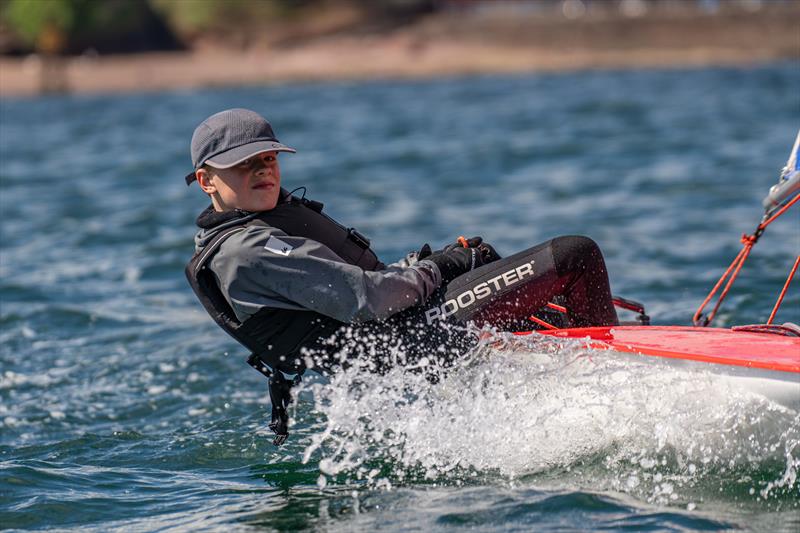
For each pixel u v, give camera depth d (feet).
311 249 47.03
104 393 70.44
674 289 90.07
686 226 120.67
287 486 51.34
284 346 49.08
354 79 606.96
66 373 75.56
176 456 57.41
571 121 274.77
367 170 192.13
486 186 164.66
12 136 318.24
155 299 99.14
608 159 189.47
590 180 163.63
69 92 602.44
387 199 155.02
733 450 46.06
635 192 148.77
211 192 48.93
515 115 306.35
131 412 66.18
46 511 49.16
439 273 50.01
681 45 612.70
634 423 47.98
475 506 46.03
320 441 52.60
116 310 94.58
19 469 55.01
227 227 48.01
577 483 47.73
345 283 46.78
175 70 633.61
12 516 48.62
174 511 48.78
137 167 213.25
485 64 621.72
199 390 70.13
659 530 42.09
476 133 253.65
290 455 56.34
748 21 600.80
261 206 48.03
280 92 512.63
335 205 150.61
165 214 147.13
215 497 50.49
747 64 554.46
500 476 49.78
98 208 157.17
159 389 70.74
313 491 50.14
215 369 74.69
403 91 471.21
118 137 298.35
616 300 58.65
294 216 48.65
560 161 190.70
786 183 55.16
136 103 474.90
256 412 64.44
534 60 622.95
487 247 53.52
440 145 228.63
